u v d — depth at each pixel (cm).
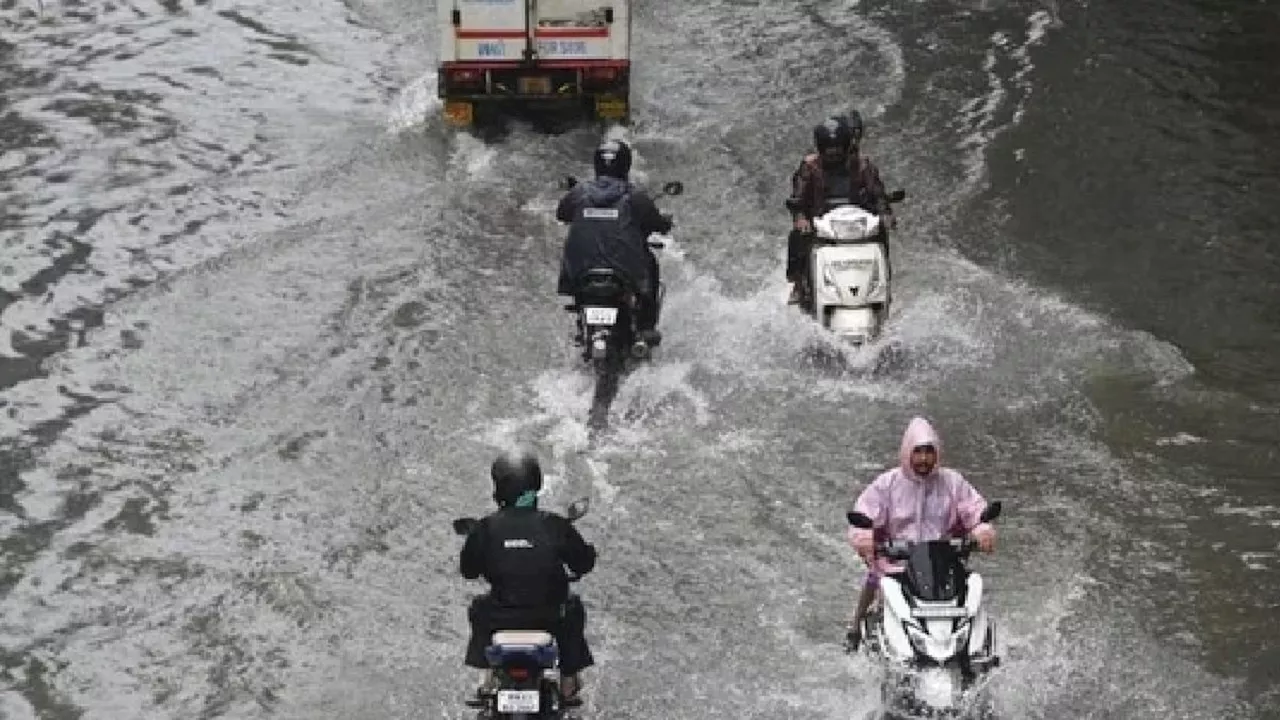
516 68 3000
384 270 2520
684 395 2177
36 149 2973
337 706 1584
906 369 2225
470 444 2056
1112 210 2694
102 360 2270
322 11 3719
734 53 3409
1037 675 1602
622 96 3038
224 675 1636
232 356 2277
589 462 2020
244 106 3169
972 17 3603
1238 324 2323
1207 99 3131
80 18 3697
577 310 2225
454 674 1633
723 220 2691
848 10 3659
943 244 2584
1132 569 1788
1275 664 1622
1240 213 2673
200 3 3781
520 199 2781
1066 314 2353
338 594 1770
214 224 2684
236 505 1936
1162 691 1580
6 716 1577
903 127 3017
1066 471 1977
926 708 1488
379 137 3030
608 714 1557
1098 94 3155
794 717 1548
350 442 2064
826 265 2277
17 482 1988
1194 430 2055
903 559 1543
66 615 1739
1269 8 3603
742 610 1734
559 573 1478
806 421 2111
